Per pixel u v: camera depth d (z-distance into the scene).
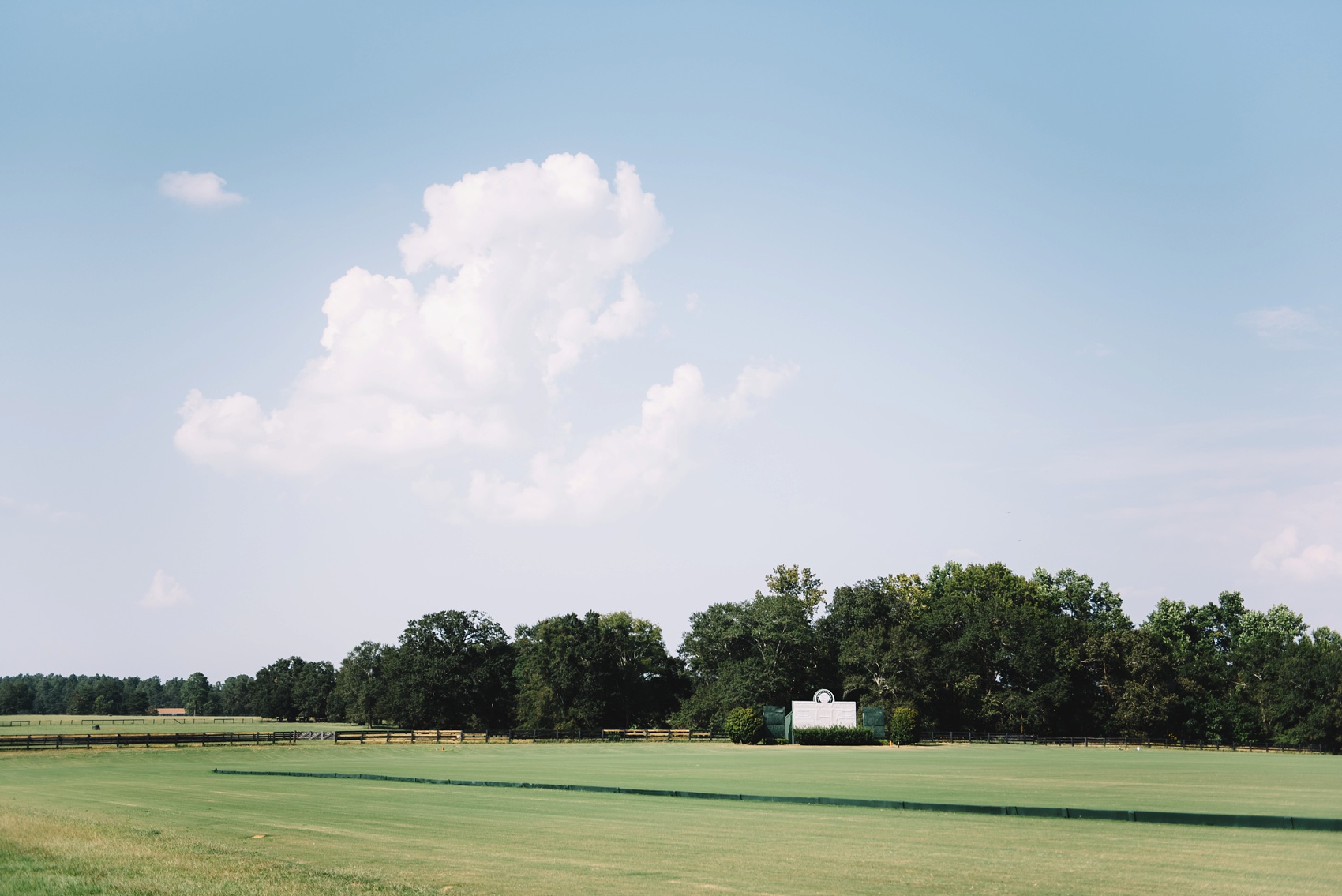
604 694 129.62
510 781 43.00
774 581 133.50
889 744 100.12
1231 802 33.62
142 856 19.34
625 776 47.50
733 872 18.70
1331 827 25.70
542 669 128.62
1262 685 105.88
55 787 39.56
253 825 25.61
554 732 103.75
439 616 142.12
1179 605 129.38
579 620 131.75
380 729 141.12
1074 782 44.62
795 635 115.44
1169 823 27.50
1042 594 136.75
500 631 145.62
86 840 21.56
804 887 17.14
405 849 21.50
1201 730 110.06
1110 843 23.12
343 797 34.59
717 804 32.81
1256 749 98.19
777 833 25.06
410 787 39.69
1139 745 103.06
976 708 116.94
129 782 43.00
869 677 116.75
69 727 156.25
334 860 19.52
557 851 21.47
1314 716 95.44
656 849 21.89
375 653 169.38
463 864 19.36
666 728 138.62
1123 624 132.62
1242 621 126.25
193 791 37.34
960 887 17.27
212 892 15.71
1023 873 18.73
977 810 30.72
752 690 112.12
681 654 124.12
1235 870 19.11
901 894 16.52
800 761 64.62
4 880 16.66
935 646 123.38
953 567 143.25
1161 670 110.62
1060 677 113.00
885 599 129.75
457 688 134.50
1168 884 17.58
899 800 33.69
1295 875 18.62
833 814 29.88
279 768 52.62
